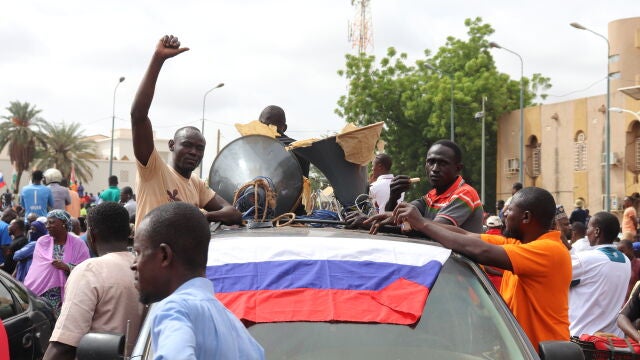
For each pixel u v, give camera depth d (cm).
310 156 608
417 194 4644
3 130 6134
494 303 374
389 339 348
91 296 432
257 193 532
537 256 409
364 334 349
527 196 443
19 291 722
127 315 439
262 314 353
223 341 242
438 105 4419
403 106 4606
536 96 4772
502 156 4569
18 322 684
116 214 469
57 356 424
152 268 259
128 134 10288
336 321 352
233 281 371
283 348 341
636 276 898
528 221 443
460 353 346
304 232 426
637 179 3603
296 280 370
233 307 356
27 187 1409
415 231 435
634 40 3681
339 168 611
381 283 370
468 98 4375
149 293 261
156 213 262
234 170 572
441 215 501
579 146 3956
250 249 393
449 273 388
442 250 401
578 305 628
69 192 1488
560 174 4081
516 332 357
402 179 530
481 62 4572
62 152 6450
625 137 3641
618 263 627
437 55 4725
